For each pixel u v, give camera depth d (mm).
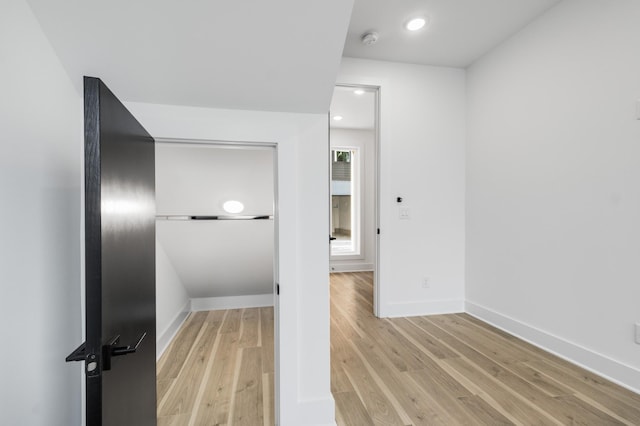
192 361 1979
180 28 920
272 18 927
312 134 1301
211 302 3010
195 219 2016
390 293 2797
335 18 951
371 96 3367
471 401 1524
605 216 1749
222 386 1689
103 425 715
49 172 896
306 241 1302
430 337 2326
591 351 1813
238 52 1012
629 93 1633
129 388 922
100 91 694
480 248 2736
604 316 1752
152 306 1206
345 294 3570
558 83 2021
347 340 2271
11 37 732
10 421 724
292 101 1226
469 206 2877
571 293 1938
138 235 1012
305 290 1304
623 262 1662
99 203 688
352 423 1365
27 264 792
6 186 716
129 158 913
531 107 2227
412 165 2822
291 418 1286
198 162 1757
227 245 2256
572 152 1932
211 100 1175
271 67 1076
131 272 932
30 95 806
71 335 1016
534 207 2205
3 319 705
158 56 991
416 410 1456
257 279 2771
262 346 2203
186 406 1511
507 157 2441
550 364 1896
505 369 1839
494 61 2562
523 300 2297
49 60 893
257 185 1942
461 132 2920
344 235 5074
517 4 2025
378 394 1586
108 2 828
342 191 5031
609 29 1721
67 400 988
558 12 2014
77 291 1053
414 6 2035
